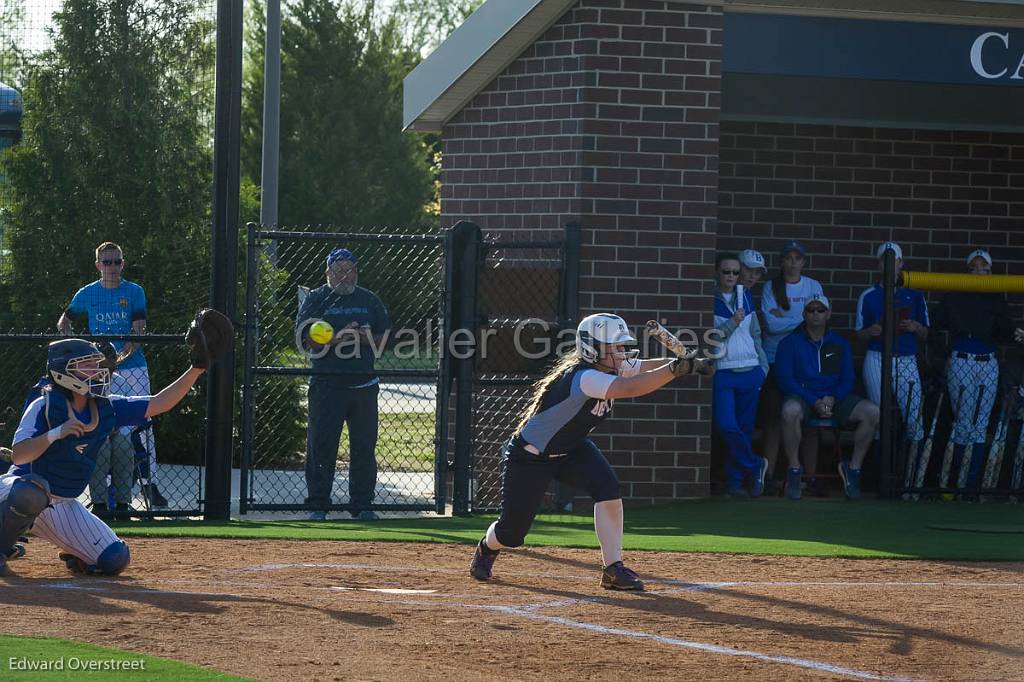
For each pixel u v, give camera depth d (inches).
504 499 1133.7
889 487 1827.0
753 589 1129.4
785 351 1846.7
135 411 1138.7
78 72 2192.4
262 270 2235.5
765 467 1865.2
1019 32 1817.2
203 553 1282.0
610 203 1729.8
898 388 1857.8
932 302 2167.8
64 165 2185.0
